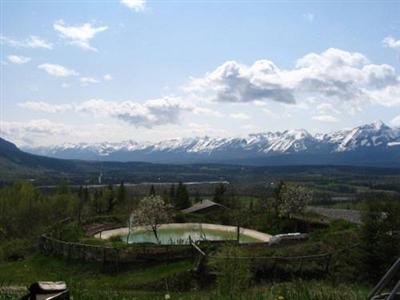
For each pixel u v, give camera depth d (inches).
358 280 1957.4
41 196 6274.6
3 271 2605.8
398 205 2011.6
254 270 2145.7
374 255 1951.3
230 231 4001.0
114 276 2608.3
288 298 411.5
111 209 5403.5
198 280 2276.1
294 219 4069.9
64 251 2935.5
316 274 2175.2
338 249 2497.5
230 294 456.8
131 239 3713.1
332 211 5241.1
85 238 3302.2
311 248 2613.2
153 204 3742.6
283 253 2546.8
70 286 425.4
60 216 5285.4
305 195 4114.2
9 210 5433.1
